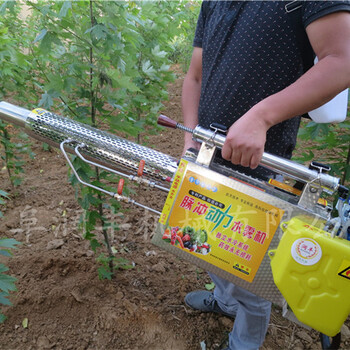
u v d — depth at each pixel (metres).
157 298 2.30
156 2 3.57
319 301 1.03
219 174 1.15
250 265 1.18
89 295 2.25
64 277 2.37
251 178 1.26
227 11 1.40
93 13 1.89
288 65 1.32
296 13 1.22
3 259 2.47
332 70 1.04
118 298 2.24
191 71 1.80
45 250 2.62
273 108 1.08
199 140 1.23
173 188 1.20
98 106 2.02
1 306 2.08
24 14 5.68
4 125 3.21
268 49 1.31
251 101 1.40
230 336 1.84
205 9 1.63
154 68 3.34
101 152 1.38
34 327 2.02
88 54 1.94
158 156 1.35
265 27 1.29
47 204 3.31
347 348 2.07
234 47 1.37
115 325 2.07
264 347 2.06
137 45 2.69
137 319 2.11
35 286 2.24
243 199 1.14
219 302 2.07
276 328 2.21
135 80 3.16
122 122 2.03
